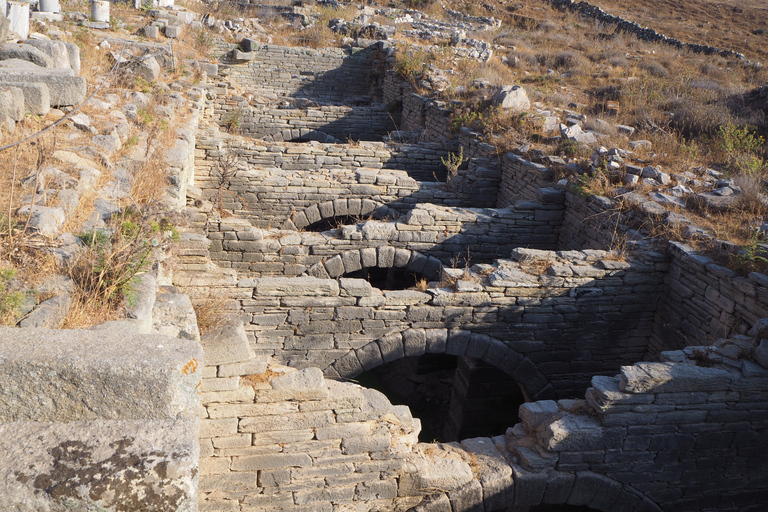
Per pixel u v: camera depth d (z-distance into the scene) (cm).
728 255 823
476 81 1897
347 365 848
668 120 1655
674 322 897
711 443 664
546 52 2564
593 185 1114
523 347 908
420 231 1129
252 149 1505
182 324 475
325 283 814
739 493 704
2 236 444
